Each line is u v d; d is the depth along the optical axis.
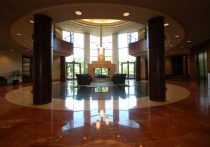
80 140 2.64
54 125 3.35
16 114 4.20
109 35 21.11
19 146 2.44
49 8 4.87
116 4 4.61
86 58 20.58
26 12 5.12
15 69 14.81
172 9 4.92
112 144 2.49
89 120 3.68
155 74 5.94
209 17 5.55
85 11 5.13
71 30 18.45
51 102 5.82
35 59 5.52
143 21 6.17
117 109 4.72
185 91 8.59
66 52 14.89
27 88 10.59
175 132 2.94
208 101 5.80
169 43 10.27
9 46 11.35
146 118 3.80
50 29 5.75
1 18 5.56
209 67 10.51
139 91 8.98
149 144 2.48
